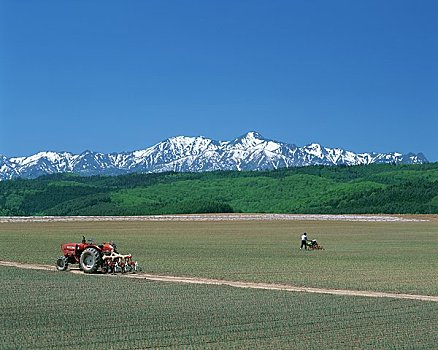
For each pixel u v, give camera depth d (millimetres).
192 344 25641
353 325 29453
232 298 37219
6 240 95875
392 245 90812
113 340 26172
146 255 69438
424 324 29734
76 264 55469
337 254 73000
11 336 26781
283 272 52031
